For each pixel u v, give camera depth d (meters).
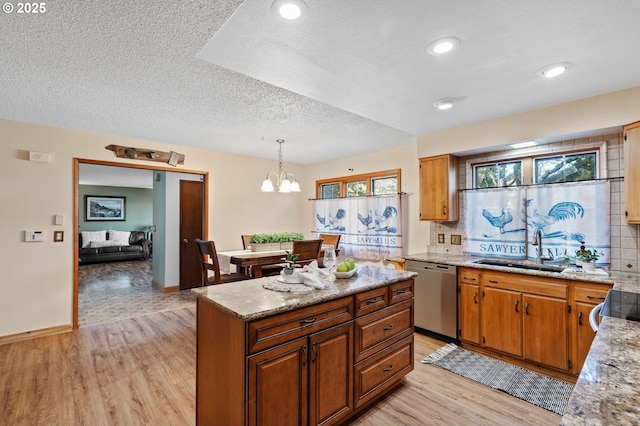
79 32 1.73
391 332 2.23
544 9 1.50
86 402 2.14
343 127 3.60
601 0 1.43
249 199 5.29
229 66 2.05
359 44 1.80
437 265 3.26
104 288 5.64
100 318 3.96
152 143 4.24
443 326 3.20
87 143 3.73
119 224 9.62
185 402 2.16
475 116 3.10
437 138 3.67
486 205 3.48
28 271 3.32
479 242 3.53
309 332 1.70
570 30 1.67
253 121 3.37
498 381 2.45
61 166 3.55
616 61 2.01
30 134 3.37
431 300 3.31
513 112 2.99
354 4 1.45
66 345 3.10
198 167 4.69
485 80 2.29
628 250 2.61
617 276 2.39
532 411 2.07
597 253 2.73
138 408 2.09
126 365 2.68
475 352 2.96
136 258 8.98
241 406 1.46
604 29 1.66
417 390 2.32
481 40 1.76
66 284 3.53
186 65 2.12
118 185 9.36
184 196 5.59
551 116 2.81
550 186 3.03
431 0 1.42
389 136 3.99
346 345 1.89
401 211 4.42
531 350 2.61
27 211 3.34
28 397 2.20
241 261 3.66
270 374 1.52
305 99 2.75
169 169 4.39
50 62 2.08
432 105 2.79
